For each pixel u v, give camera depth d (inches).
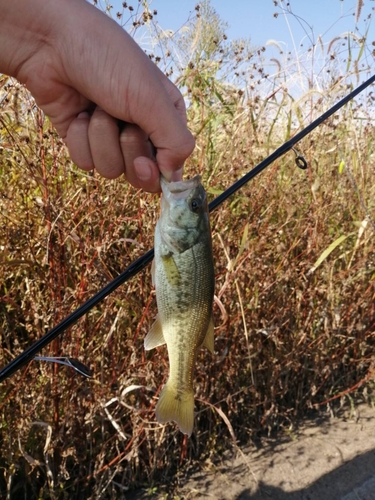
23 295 17.6
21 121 16.7
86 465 18.1
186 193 11.1
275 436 22.1
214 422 20.9
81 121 9.9
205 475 19.7
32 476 17.3
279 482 19.3
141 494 18.6
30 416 15.9
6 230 16.0
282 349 22.0
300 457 20.6
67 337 16.4
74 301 16.1
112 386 17.8
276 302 21.4
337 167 23.9
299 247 22.7
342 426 22.8
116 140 9.7
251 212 20.4
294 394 23.6
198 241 11.4
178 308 11.5
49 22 8.5
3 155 17.3
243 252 19.6
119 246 18.7
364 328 24.1
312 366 23.5
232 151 21.5
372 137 26.4
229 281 17.8
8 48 8.9
